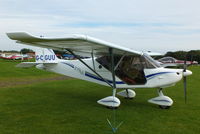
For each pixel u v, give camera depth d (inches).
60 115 209.5
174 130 171.3
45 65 326.6
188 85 438.3
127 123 187.2
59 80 527.8
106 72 270.7
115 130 168.4
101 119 197.8
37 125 179.6
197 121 195.2
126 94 298.0
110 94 328.8
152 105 258.8
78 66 296.7
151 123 187.9
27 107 239.6
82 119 197.2
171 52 1393.9
